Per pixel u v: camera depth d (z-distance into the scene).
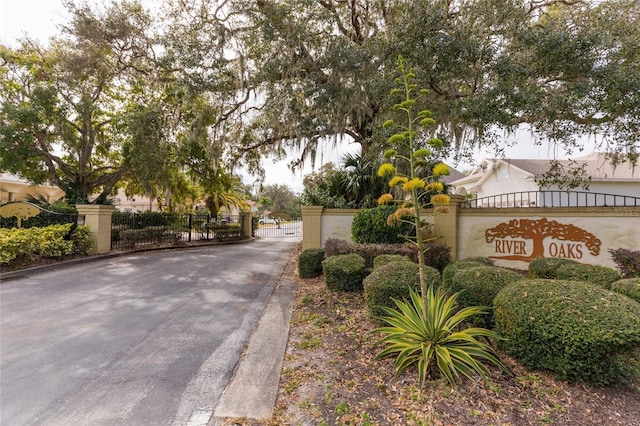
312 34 7.93
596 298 2.36
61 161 13.34
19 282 6.08
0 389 2.46
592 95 5.30
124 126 12.17
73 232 8.72
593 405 2.14
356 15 8.71
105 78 12.34
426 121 2.75
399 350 2.62
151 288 5.77
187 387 2.51
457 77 5.87
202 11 8.68
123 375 2.69
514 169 13.10
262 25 7.77
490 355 2.55
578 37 5.16
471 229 6.84
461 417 2.04
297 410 2.19
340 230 7.96
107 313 4.33
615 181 11.05
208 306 4.70
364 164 8.30
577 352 2.22
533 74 5.52
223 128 10.93
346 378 2.58
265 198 48.12
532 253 6.27
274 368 2.79
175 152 12.73
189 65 8.43
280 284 6.19
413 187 2.61
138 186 16.41
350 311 4.26
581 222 5.93
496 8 5.38
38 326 3.82
